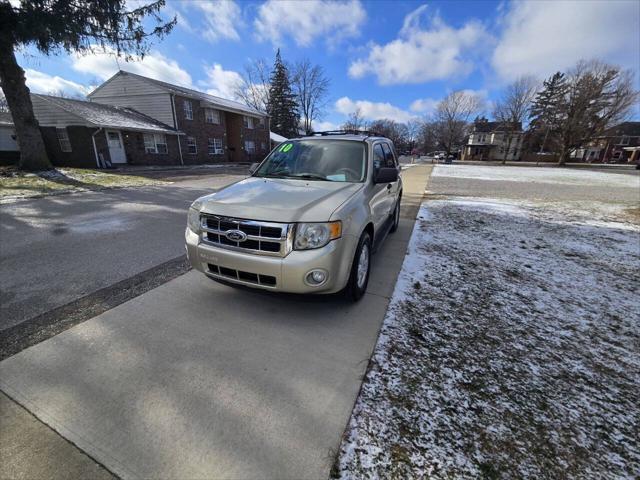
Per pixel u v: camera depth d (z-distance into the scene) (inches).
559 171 1293.1
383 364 89.1
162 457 61.1
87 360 88.0
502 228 257.3
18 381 79.6
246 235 100.1
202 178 576.7
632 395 81.4
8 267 153.2
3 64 464.4
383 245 200.7
